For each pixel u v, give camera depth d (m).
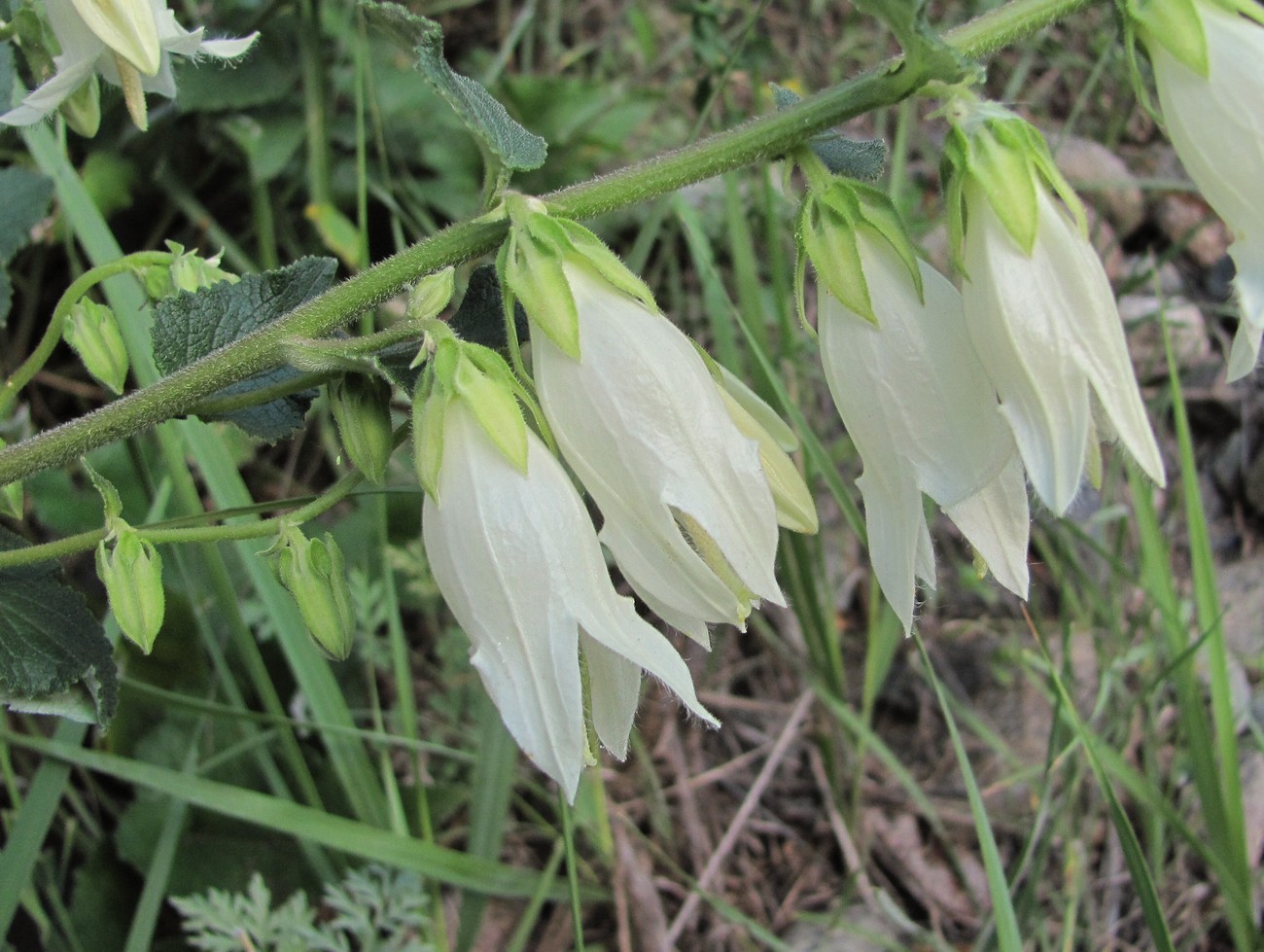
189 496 0.23
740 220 0.26
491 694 0.14
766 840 0.26
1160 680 0.23
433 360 0.14
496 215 0.15
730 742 0.27
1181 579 0.30
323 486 0.29
